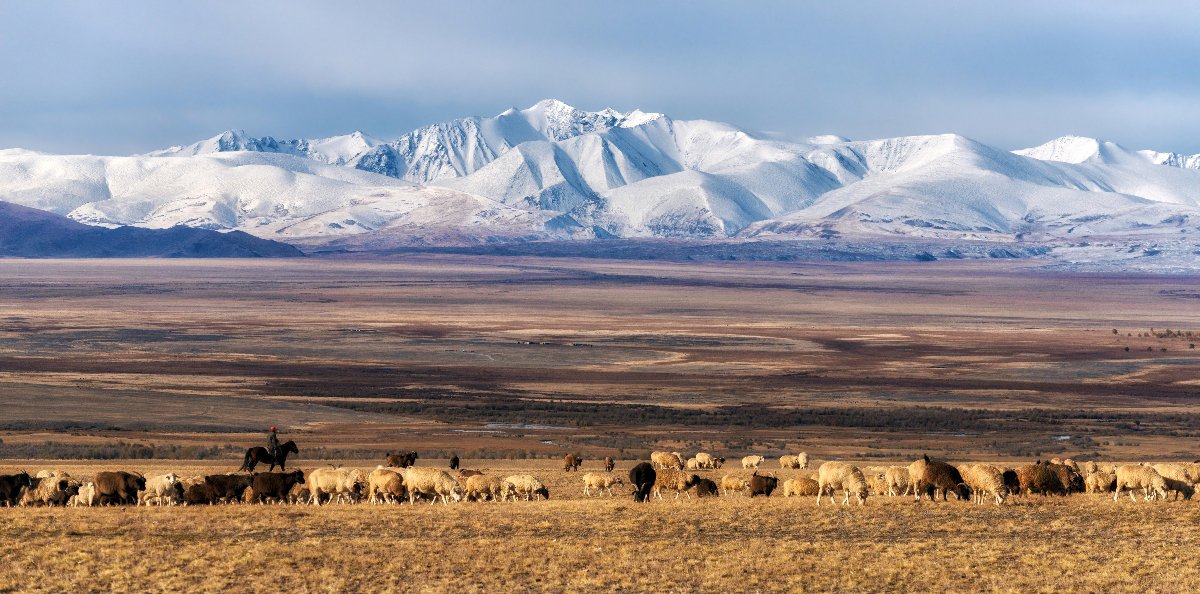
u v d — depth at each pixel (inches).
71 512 4040.4
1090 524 3843.5
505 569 3253.0
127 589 3029.0
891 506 4234.7
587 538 3646.7
